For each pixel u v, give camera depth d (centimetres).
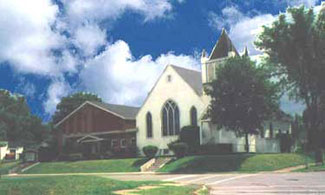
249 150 5547
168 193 1956
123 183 2281
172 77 6047
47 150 6706
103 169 5384
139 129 6266
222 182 2745
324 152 4759
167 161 5197
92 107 6912
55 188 1978
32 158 6769
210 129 5569
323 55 4206
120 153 6284
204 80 5919
